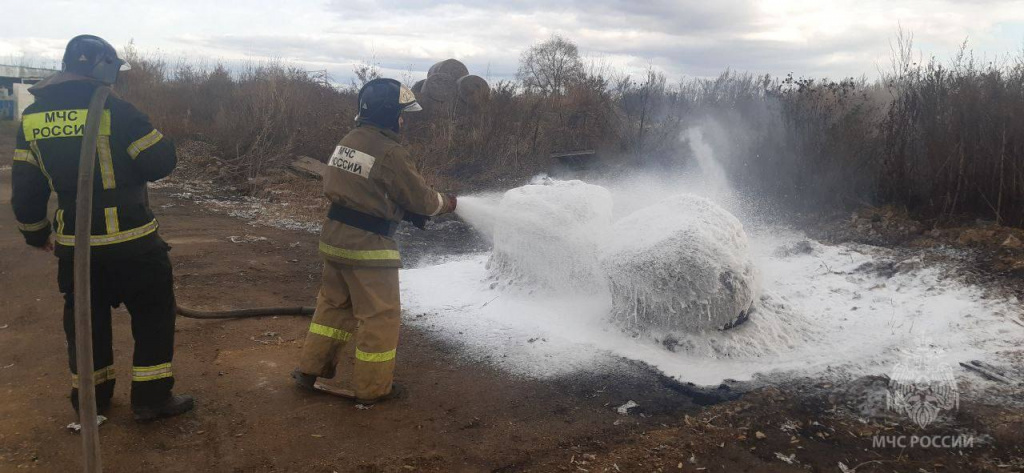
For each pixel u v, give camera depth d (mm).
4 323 4719
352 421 3461
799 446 3215
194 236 7723
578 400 3736
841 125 7805
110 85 3076
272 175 12031
